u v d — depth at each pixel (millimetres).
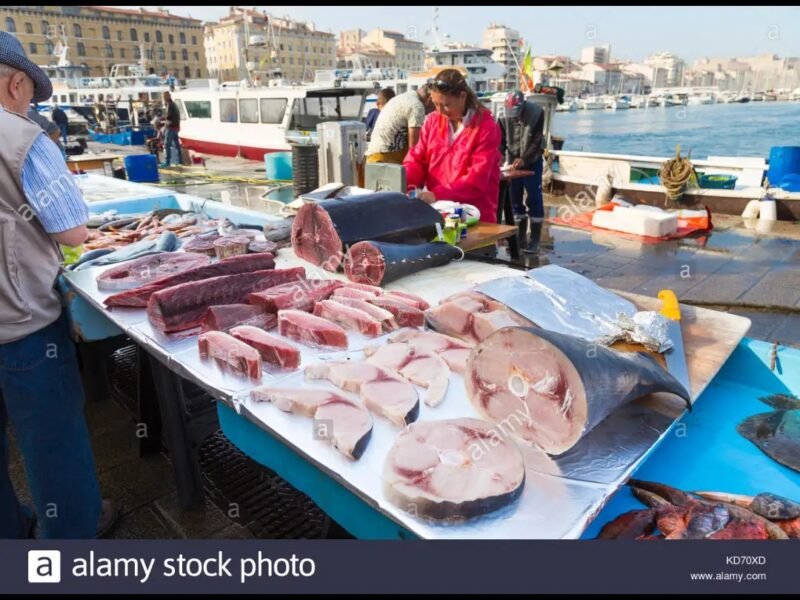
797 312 5160
